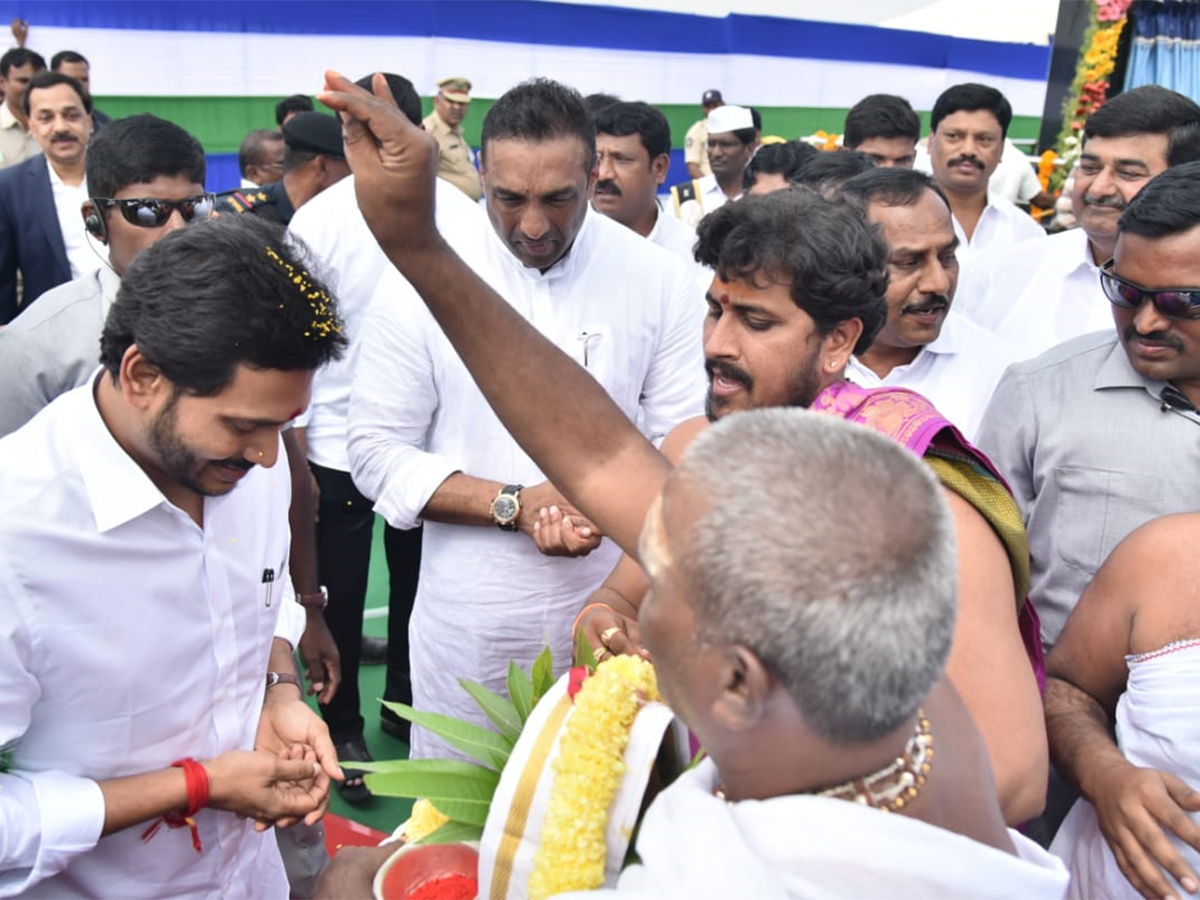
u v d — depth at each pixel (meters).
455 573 2.69
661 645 0.93
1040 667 1.57
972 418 2.72
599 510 1.38
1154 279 2.01
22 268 4.44
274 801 1.76
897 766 0.97
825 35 9.75
